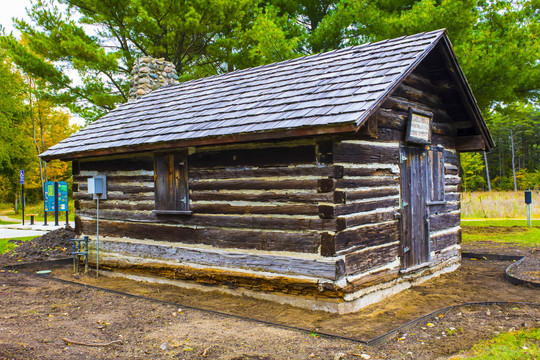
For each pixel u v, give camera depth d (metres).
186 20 17.36
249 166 6.95
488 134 9.29
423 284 8.00
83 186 9.76
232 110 7.46
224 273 7.20
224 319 5.99
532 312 6.03
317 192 6.20
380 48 8.00
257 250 6.86
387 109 7.21
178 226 7.96
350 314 6.17
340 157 6.18
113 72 18.27
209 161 7.46
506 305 6.38
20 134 29.56
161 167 8.20
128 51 18.98
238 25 18.92
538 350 4.62
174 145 7.23
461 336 5.23
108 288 8.05
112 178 9.12
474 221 17.62
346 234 6.24
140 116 9.61
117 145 8.09
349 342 5.07
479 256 10.48
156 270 8.23
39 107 27.92
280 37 14.95
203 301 7.00
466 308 6.32
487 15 14.70
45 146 32.03
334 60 8.32
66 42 16.52
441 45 7.70
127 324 5.77
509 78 13.39
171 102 9.87
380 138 7.04
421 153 8.23
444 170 9.09
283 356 4.70
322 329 5.52
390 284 7.18
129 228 8.80
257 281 6.86
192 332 5.46
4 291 7.48
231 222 7.16
